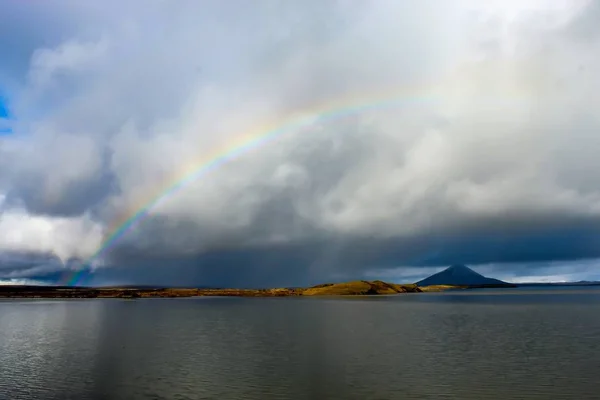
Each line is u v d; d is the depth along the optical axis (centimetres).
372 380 4938
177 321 12256
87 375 5275
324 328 10194
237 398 4306
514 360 5962
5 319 13200
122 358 6375
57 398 4338
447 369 5450
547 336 8300
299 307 18812
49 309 18288
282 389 4606
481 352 6612
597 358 6059
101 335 9131
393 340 8012
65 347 7488
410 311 15675
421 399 4231
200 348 7275
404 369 5472
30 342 8125
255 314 14762
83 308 19075
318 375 5194
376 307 18400
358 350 6944
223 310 17175
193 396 4378
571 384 4703
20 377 5194
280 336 8775
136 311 16750
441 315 13675
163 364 5900
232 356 6481
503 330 9356
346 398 4284
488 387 4619
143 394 4453
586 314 13500
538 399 4212
